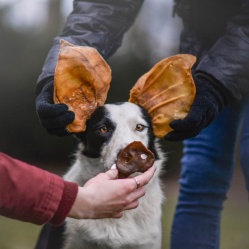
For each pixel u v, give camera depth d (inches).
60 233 136.5
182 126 125.8
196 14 151.1
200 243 157.1
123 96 373.1
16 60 375.2
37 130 396.2
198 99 128.3
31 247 217.6
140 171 113.3
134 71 374.6
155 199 140.3
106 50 148.5
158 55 382.9
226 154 157.5
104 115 130.7
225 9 146.6
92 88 124.7
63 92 122.2
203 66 134.0
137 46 382.0
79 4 150.9
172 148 373.7
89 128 131.9
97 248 136.4
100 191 99.0
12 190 90.4
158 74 129.9
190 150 160.2
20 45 373.1
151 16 386.6
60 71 121.5
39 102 124.6
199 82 131.8
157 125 131.4
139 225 137.9
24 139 399.9
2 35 372.5
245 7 137.3
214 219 158.1
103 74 124.7
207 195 157.2
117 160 113.7
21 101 388.5
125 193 101.1
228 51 134.7
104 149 130.0
